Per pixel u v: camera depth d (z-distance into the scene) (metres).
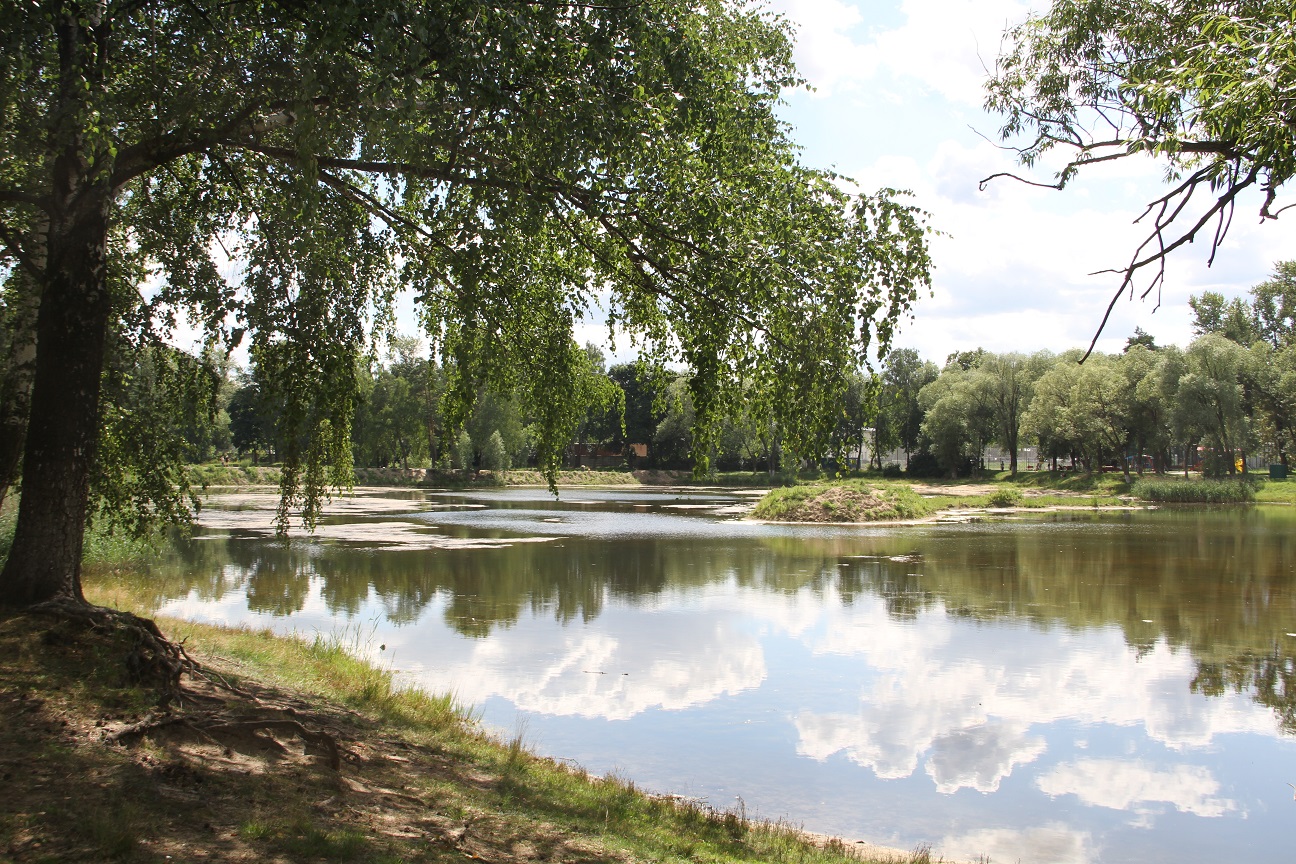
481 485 84.62
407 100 6.34
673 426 96.19
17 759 5.41
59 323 7.96
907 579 23.42
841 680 13.22
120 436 10.91
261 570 23.83
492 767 8.28
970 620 17.80
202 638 11.72
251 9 7.40
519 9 6.67
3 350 10.09
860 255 8.31
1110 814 8.59
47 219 9.21
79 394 8.03
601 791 8.23
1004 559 27.70
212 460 70.75
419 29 6.08
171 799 5.39
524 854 5.89
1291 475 73.81
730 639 15.92
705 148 8.48
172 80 7.50
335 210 8.96
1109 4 7.80
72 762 5.54
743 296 8.41
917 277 8.35
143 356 10.84
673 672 13.59
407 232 9.56
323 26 6.48
